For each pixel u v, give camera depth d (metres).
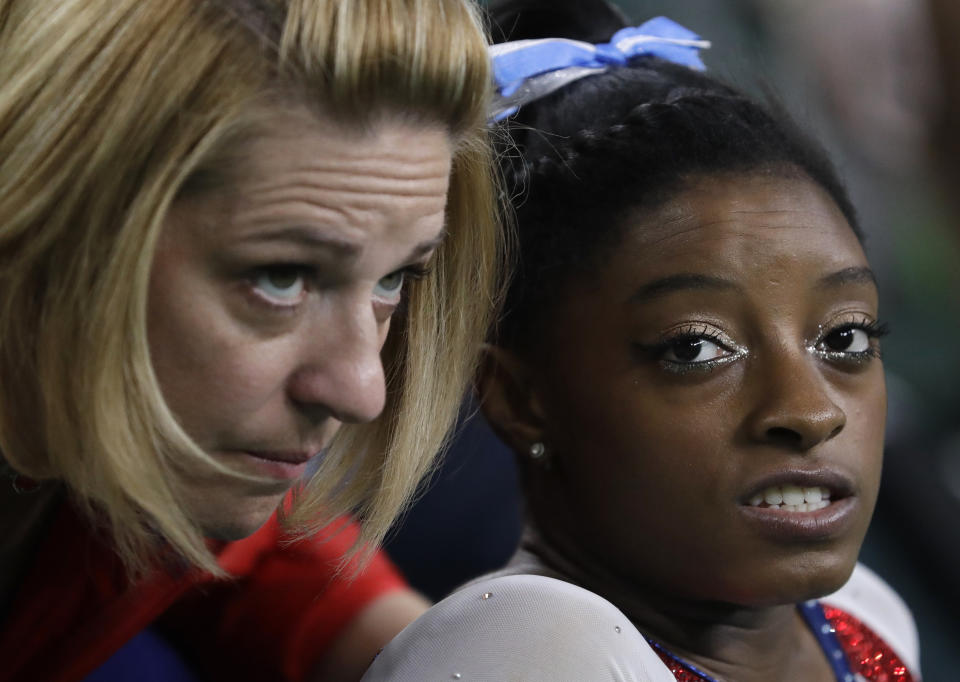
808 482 3.07
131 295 2.40
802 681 3.68
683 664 3.28
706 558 3.14
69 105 2.38
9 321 2.54
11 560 3.38
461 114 2.59
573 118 3.51
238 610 4.36
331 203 2.43
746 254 3.14
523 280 3.38
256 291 2.48
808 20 5.63
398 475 3.29
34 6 2.42
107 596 3.51
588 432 3.27
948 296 9.08
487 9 4.06
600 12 4.10
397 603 4.38
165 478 2.63
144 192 2.36
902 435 8.95
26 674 3.54
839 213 3.34
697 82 3.68
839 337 3.21
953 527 8.37
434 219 2.64
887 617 4.21
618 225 3.22
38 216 2.42
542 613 2.93
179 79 2.34
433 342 3.24
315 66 2.35
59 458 2.62
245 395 2.54
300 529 3.48
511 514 5.44
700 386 3.12
